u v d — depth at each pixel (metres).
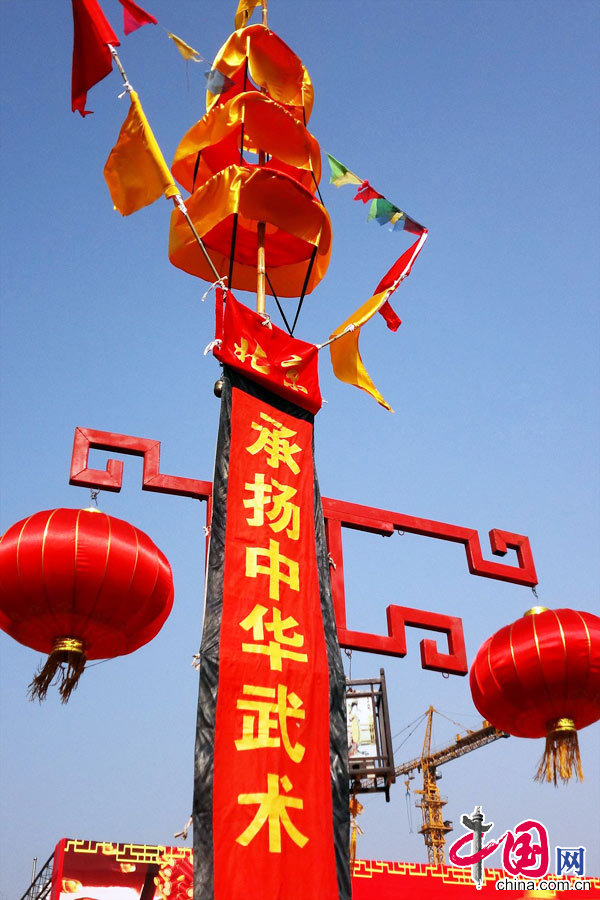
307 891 7.94
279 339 10.98
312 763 8.57
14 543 9.64
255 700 8.56
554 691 11.28
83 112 10.71
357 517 12.69
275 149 12.07
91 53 10.64
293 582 9.49
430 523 13.24
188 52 10.64
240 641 8.80
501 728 12.16
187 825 9.28
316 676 9.04
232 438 9.98
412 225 12.96
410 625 12.46
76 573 9.55
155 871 13.87
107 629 9.98
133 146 10.64
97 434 11.59
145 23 10.64
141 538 10.12
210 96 12.20
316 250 11.66
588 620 11.46
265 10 12.99
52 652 9.77
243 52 12.48
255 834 7.92
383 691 11.73
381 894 13.27
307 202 11.28
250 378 10.48
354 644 11.74
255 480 9.89
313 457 10.56
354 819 11.91
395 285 12.55
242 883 7.67
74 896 13.32
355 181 12.64
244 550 9.38
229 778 8.09
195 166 12.41
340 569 12.16
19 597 9.62
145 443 11.69
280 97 12.59
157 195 10.50
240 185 11.00
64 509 10.07
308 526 10.03
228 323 10.49
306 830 8.20
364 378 12.37
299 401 10.80
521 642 11.42
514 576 13.44
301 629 9.23
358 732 11.52
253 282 12.87
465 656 12.43
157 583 10.04
